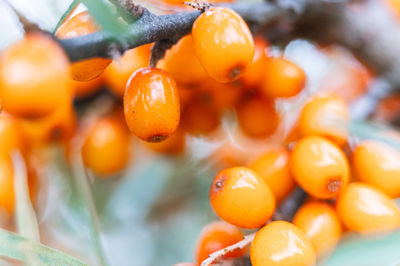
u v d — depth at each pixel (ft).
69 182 0.63
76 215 0.64
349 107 0.63
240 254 0.52
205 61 0.48
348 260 0.46
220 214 0.50
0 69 0.44
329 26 0.62
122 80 0.56
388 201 0.52
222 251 0.50
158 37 0.48
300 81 0.57
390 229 0.50
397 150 0.54
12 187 0.58
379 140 0.53
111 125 0.63
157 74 0.48
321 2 0.60
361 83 0.69
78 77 0.48
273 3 0.56
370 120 0.62
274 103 0.60
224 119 0.64
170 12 0.52
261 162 0.54
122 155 0.63
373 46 0.63
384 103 0.66
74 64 0.47
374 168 0.53
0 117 0.59
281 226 0.49
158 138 0.49
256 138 0.61
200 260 0.53
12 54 0.44
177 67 0.53
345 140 0.54
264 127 0.60
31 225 0.52
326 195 0.52
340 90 0.70
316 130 0.54
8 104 0.44
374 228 0.51
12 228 0.57
